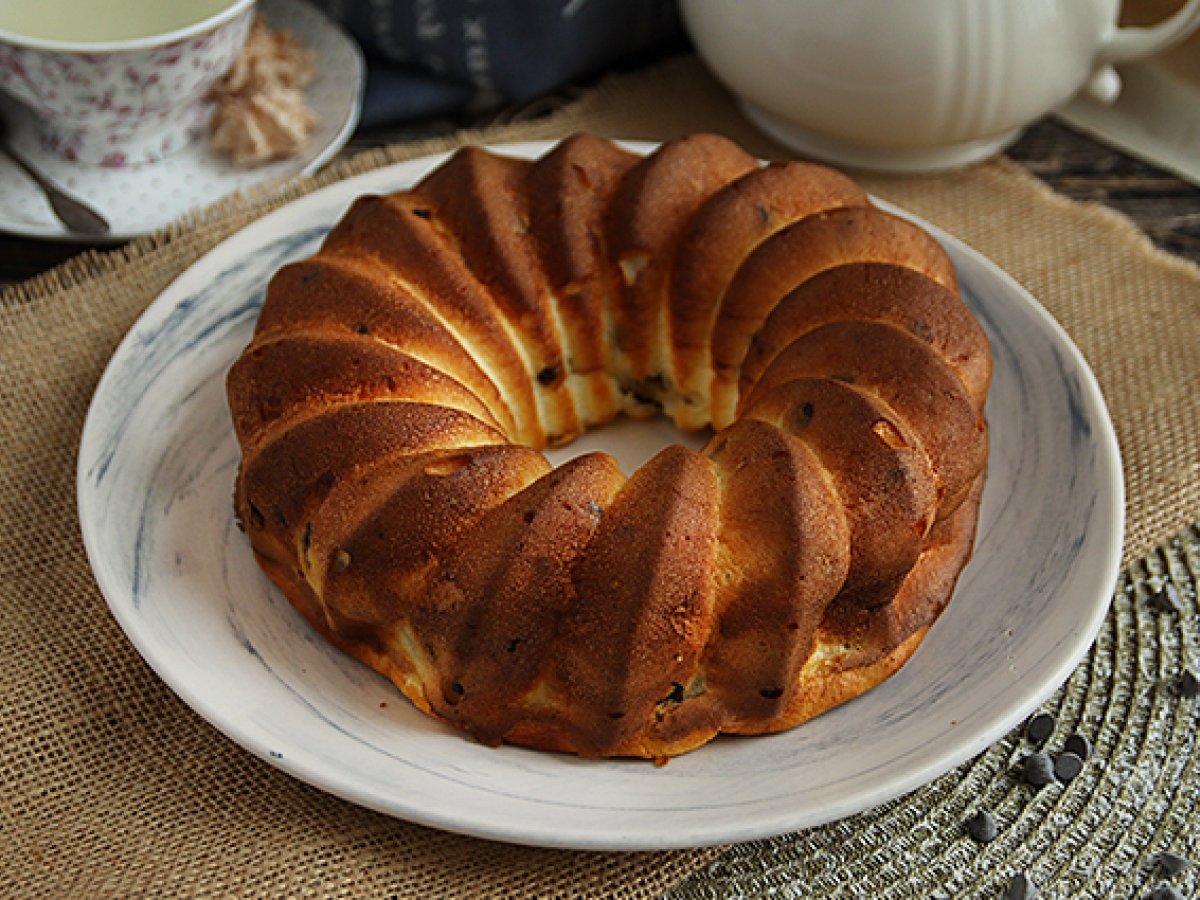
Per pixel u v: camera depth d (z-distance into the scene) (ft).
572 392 1.93
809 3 2.13
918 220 2.10
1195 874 1.62
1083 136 2.49
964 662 1.69
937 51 2.13
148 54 2.08
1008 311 2.00
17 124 2.29
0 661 1.73
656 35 2.49
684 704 1.61
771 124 2.39
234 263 2.01
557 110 2.41
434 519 1.59
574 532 1.58
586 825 1.50
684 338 1.90
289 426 1.70
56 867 1.57
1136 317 2.17
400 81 2.43
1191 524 1.93
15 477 1.90
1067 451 1.87
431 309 1.82
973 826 1.65
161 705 1.71
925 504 1.65
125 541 1.74
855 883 1.61
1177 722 1.74
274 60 2.33
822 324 1.79
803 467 1.62
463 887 1.57
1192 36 2.40
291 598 1.72
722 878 1.61
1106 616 1.80
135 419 1.86
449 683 1.59
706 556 1.59
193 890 1.54
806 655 1.62
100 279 2.08
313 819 1.61
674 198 1.92
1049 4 2.12
